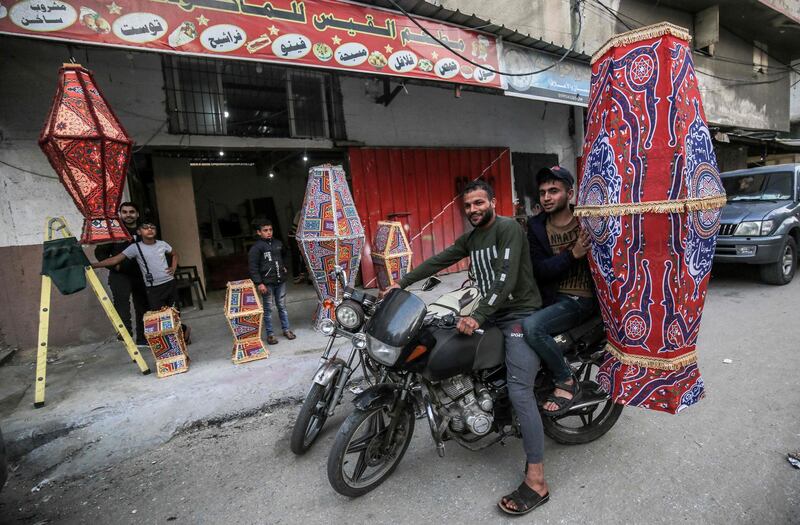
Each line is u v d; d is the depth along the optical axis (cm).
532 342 231
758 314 509
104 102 340
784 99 1534
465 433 243
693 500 221
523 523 212
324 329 263
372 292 729
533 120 952
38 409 338
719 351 410
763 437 270
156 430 319
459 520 218
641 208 193
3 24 325
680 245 192
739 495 222
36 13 334
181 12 386
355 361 409
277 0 427
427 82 618
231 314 403
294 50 439
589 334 257
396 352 218
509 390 231
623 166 198
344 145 706
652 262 197
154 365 419
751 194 708
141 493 259
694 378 208
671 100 188
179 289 684
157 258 443
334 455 224
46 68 482
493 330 241
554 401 246
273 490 253
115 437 312
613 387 216
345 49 469
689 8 1162
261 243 460
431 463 266
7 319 469
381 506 232
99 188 330
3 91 458
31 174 473
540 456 223
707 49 1195
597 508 219
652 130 191
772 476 234
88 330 499
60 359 454
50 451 298
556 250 257
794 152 1814
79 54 506
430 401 236
